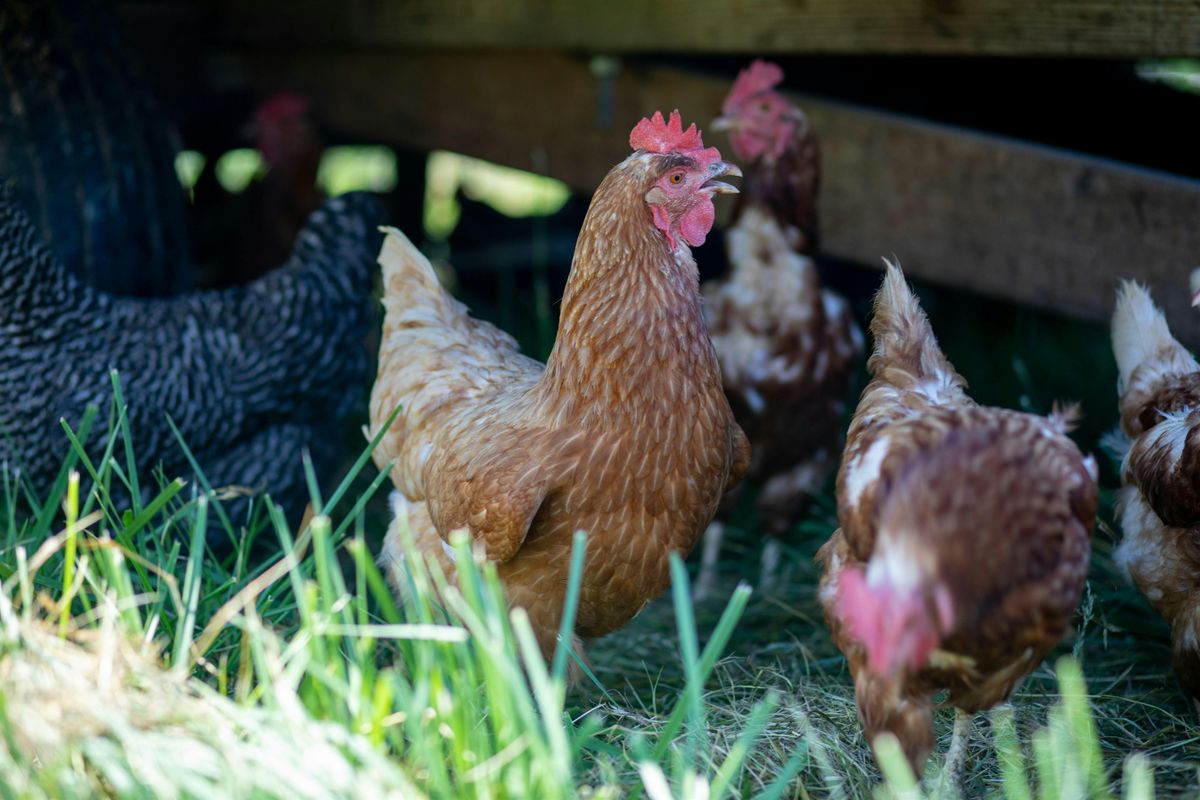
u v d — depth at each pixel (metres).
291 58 2.25
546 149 1.88
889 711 0.86
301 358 1.35
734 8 1.59
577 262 1.00
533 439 1.00
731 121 1.41
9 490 1.19
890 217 1.58
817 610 1.36
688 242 1.00
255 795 0.79
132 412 1.24
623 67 1.76
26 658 0.85
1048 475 0.83
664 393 0.98
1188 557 1.03
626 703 1.11
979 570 0.80
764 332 1.41
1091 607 1.11
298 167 1.98
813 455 1.46
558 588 1.02
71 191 1.42
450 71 2.00
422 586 0.86
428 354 1.17
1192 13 1.25
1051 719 0.99
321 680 0.85
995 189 1.48
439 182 2.89
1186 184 1.33
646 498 0.99
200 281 2.18
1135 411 1.15
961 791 0.93
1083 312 1.43
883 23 1.47
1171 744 1.00
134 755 0.80
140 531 1.11
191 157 2.61
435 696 0.84
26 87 1.40
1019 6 1.36
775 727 1.02
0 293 1.21
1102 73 1.80
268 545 1.33
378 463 1.18
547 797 0.78
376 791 0.77
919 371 0.98
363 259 1.41
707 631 1.34
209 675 1.00
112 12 1.56
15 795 0.79
